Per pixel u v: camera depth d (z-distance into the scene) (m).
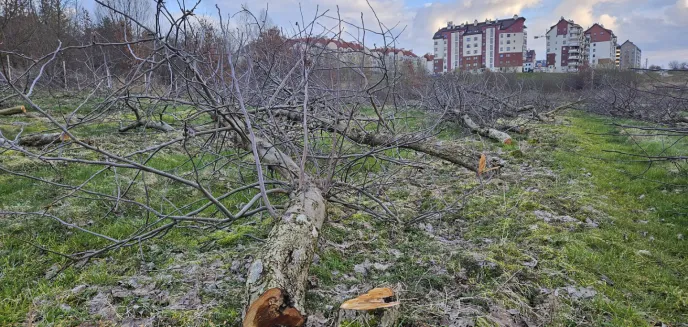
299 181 3.39
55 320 2.50
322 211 3.32
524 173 6.20
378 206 4.62
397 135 4.91
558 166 6.74
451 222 4.30
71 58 11.34
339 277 3.07
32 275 3.08
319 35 4.13
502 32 55.97
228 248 3.53
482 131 9.00
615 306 2.76
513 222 4.20
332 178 4.32
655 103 12.78
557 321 2.60
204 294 2.77
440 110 9.95
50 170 5.55
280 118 5.22
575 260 3.40
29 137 6.49
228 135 4.96
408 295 2.80
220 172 5.63
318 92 5.31
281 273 2.24
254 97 4.96
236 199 4.74
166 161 6.20
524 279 3.09
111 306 2.62
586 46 59.75
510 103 13.64
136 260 3.31
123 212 4.34
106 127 8.38
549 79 23.56
